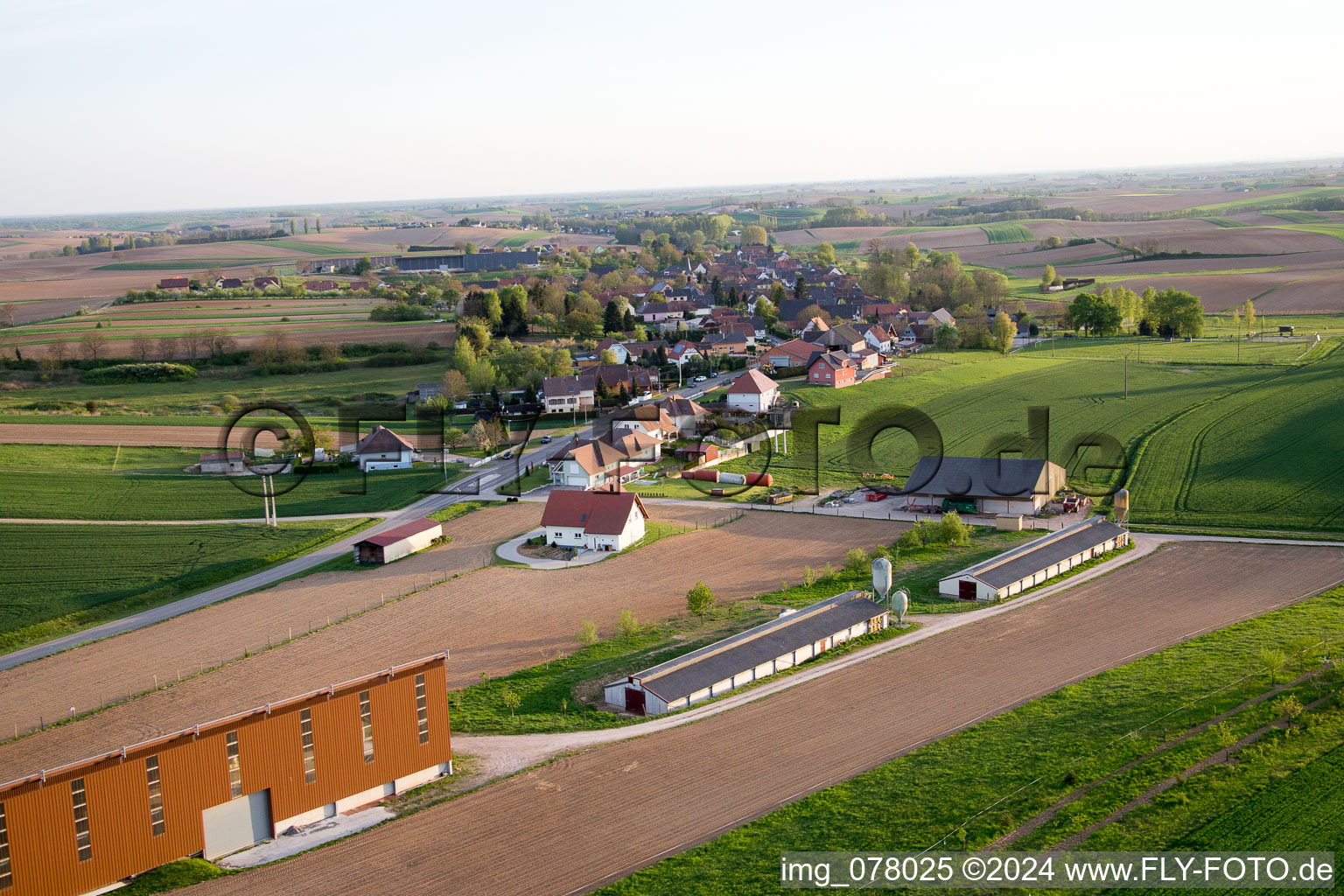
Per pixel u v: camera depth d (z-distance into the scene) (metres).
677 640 72.00
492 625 77.56
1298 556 86.25
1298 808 44.56
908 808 47.12
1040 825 44.88
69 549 97.19
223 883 45.09
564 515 96.56
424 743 54.16
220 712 64.25
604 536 94.56
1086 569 85.81
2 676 71.62
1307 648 62.50
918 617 75.62
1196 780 47.31
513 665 69.88
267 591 87.31
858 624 71.88
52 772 43.69
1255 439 124.12
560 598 82.75
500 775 53.88
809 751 54.38
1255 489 105.94
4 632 79.25
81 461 126.56
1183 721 53.53
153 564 93.62
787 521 103.56
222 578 91.25
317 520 107.69
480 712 62.41
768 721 58.47
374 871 45.34
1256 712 53.59
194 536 101.44
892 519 103.06
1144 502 104.69
